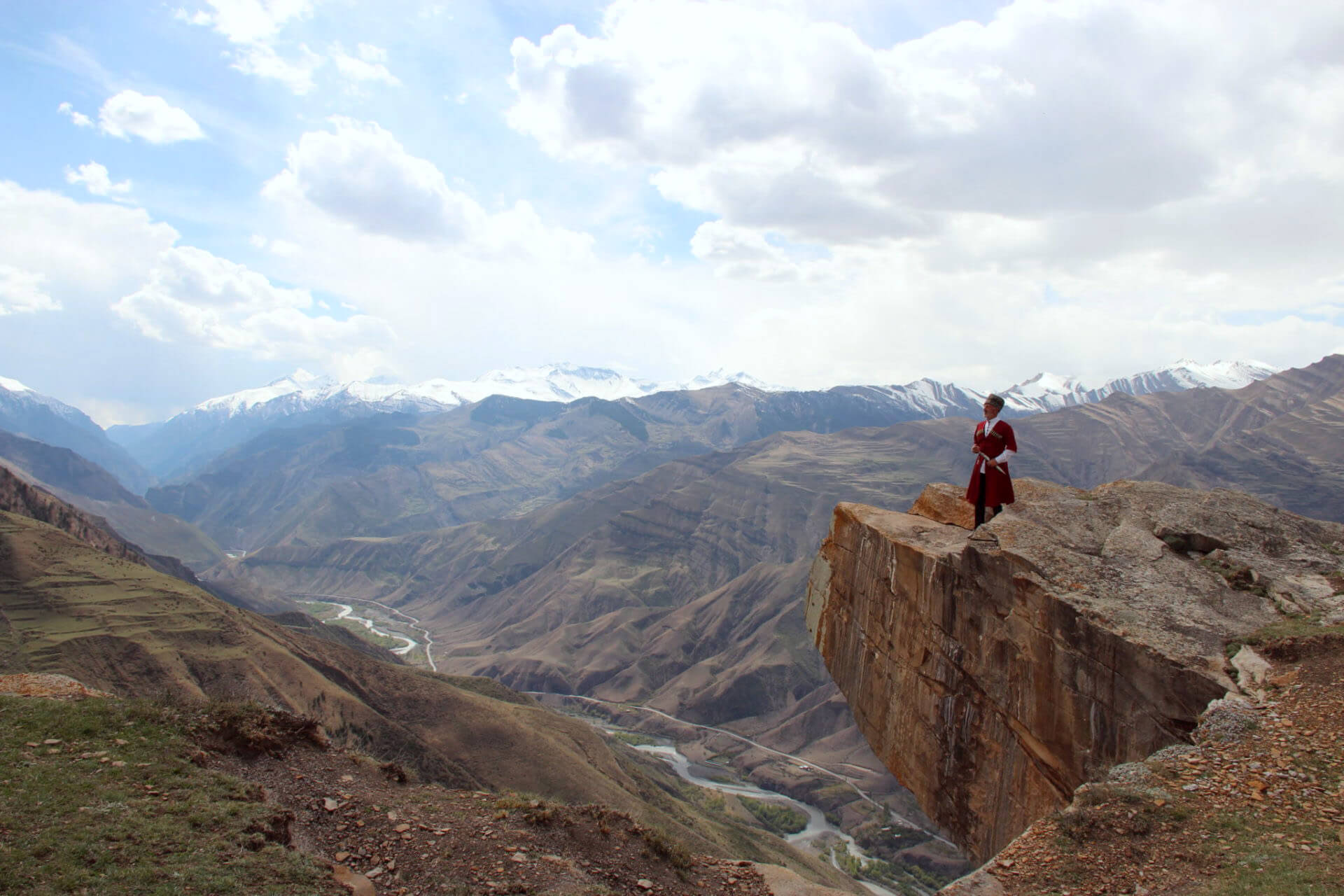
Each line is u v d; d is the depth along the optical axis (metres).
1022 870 9.91
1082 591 14.77
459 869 11.34
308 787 13.38
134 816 10.80
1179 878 8.97
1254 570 14.82
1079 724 13.88
